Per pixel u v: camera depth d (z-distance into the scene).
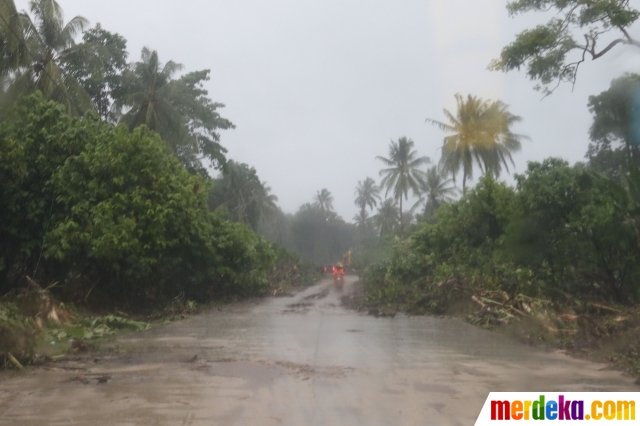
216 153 37.44
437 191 51.81
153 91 30.52
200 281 22.64
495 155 34.88
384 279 27.95
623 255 15.06
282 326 15.34
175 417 6.23
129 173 17.56
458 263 22.44
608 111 21.16
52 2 24.36
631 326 11.20
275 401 6.93
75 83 24.77
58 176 16.56
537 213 16.45
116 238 16.14
